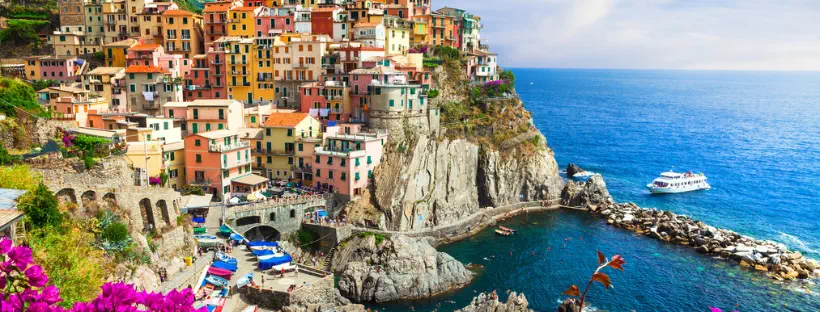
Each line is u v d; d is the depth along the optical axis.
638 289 100.94
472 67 172.88
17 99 102.00
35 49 171.50
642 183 181.62
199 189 113.50
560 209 150.50
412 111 135.38
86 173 85.62
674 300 96.94
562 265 111.44
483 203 146.38
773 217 145.25
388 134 131.62
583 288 101.50
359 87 139.88
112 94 146.12
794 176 194.12
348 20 163.62
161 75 145.25
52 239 59.12
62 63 157.12
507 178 149.00
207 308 73.62
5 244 26.91
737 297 97.94
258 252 95.81
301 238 115.44
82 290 54.72
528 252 118.38
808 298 97.44
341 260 111.06
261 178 121.62
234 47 152.50
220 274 85.50
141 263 76.62
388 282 97.81
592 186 152.12
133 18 175.38
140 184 99.25
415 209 126.94
